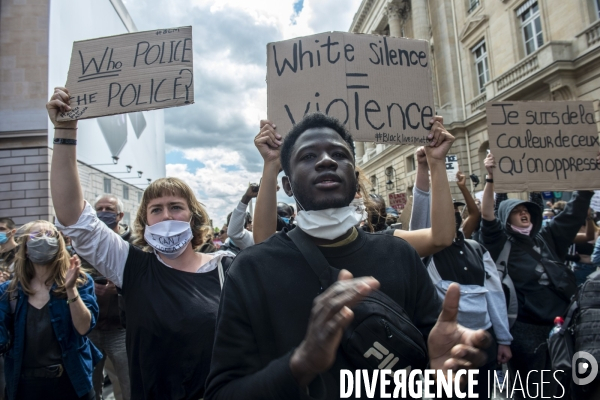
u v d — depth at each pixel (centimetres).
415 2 2212
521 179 285
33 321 236
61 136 185
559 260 321
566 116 296
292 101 192
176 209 210
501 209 334
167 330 178
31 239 236
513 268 309
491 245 324
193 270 203
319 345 76
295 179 119
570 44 1260
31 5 1577
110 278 191
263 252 113
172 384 178
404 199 676
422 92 193
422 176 224
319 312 79
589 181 289
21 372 234
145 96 194
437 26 2042
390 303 101
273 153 182
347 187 116
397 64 195
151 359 179
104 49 202
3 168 1496
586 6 1214
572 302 203
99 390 357
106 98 195
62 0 1706
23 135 1502
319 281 106
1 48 1548
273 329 102
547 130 293
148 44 201
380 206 282
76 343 242
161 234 198
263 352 102
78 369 242
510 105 294
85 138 1880
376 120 187
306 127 130
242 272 109
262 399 82
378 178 2767
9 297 239
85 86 197
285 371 80
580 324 188
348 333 96
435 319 115
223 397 91
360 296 77
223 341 101
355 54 193
